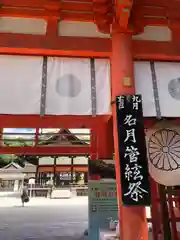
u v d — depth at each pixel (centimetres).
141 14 519
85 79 484
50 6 496
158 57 499
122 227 388
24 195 2328
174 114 477
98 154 800
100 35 502
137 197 382
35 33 489
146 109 474
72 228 1041
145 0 518
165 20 530
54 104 461
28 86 467
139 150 400
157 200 502
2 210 1839
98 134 814
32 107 455
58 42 475
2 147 1093
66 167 2267
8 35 465
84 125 777
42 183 2922
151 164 454
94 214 640
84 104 467
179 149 461
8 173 2609
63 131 1567
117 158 420
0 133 1034
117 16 475
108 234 537
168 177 446
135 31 499
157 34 522
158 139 469
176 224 491
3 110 448
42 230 995
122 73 460
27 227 1069
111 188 659
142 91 486
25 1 494
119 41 481
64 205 2273
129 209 391
